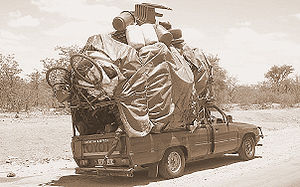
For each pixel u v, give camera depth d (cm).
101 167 911
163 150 913
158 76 902
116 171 853
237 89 5209
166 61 928
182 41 1059
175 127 949
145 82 876
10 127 1798
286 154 1329
